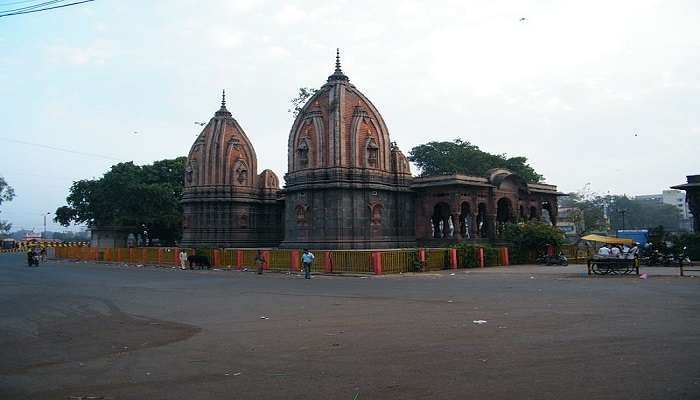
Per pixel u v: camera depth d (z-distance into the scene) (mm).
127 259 57688
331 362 9867
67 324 15430
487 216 48750
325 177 44281
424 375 8758
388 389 8023
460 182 45188
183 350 11391
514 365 9234
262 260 37531
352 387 8188
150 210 68625
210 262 45969
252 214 59125
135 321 15805
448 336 12062
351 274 34062
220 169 57781
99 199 71375
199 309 18281
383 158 47281
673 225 137500
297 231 45656
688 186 43406
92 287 27719
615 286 22344
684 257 35406
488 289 22531
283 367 9594
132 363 10273
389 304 18266
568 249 44062
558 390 7734
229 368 9641
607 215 137500
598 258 28844
